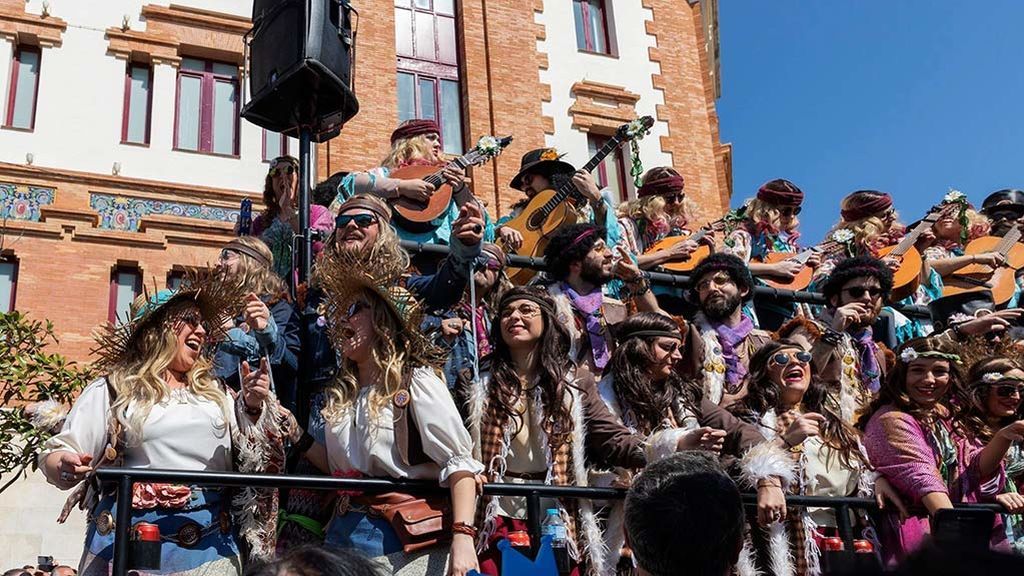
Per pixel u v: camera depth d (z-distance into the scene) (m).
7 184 14.11
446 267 4.87
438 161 7.70
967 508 4.93
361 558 2.52
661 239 8.36
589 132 18.14
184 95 15.74
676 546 3.07
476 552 4.03
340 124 5.73
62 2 15.41
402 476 3.90
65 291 13.80
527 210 7.94
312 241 5.62
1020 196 10.73
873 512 5.06
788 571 4.53
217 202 15.09
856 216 8.82
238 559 3.85
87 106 15.02
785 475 4.42
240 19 16.23
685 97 19.05
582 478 4.36
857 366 6.33
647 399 4.84
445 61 17.84
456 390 4.72
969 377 5.92
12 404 9.05
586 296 5.73
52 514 11.62
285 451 4.34
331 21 5.62
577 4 19.09
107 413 3.83
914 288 8.05
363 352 4.12
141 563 3.49
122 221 14.51
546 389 4.46
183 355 4.07
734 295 6.07
